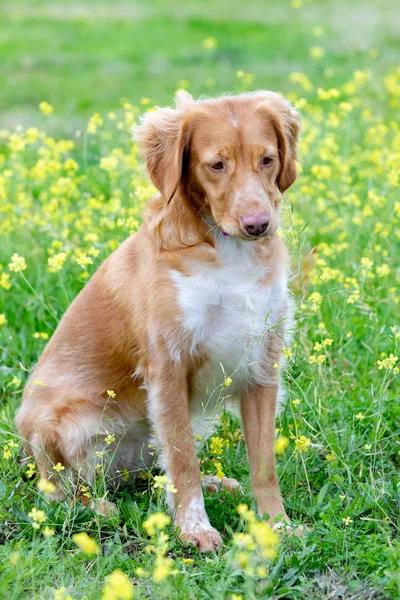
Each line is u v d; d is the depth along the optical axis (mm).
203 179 7133
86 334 7945
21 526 7141
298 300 9000
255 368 7504
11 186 12328
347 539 6617
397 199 11148
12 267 8633
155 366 7336
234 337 7305
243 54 24172
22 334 10148
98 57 25109
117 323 7730
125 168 11148
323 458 8156
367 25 25984
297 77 14359
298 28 27031
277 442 6707
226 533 7246
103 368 7906
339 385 8727
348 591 6160
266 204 6902
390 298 9656
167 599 5883
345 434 7949
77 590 6086
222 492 7574
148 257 7375
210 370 7516
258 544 6348
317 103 16938
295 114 7711
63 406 7836
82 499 7680
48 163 11602
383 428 7867
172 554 6844
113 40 27547
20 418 8094
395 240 10797
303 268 9586
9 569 6258
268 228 6867
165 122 7375
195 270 7133
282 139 7406
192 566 6633
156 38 27609
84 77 22734
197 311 7148
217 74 21859
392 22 26297
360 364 9250
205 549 6824
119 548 6488
